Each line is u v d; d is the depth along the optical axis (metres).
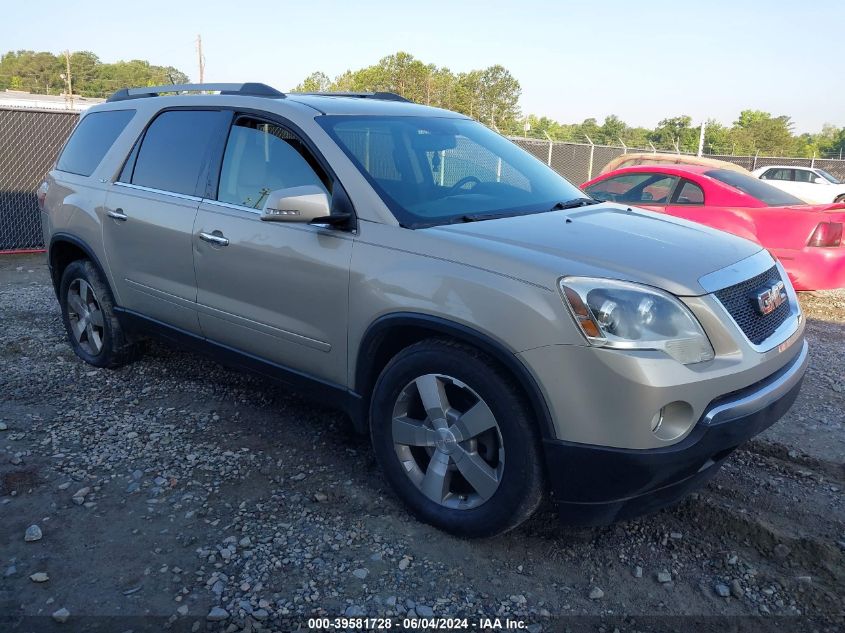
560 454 2.82
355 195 3.48
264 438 4.19
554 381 2.78
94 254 4.93
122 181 4.78
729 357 2.88
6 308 7.12
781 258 7.63
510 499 2.97
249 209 3.90
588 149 20.92
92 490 3.60
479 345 2.94
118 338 5.08
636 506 2.96
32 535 3.19
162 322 4.58
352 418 3.62
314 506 3.49
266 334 3.86
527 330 2.82
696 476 3.02
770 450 4.16
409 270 3.17
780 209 7.68
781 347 3.16
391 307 3.20
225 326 4.09
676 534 3.33
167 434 4.22
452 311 3.00
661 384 2.68
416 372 3.19
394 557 3.11
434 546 3.18
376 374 3.49
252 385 4.99
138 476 3.73
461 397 3.16
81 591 2.87
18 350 5.69
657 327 2.76
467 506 3.16
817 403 4.91
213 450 4.04
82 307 5.29
